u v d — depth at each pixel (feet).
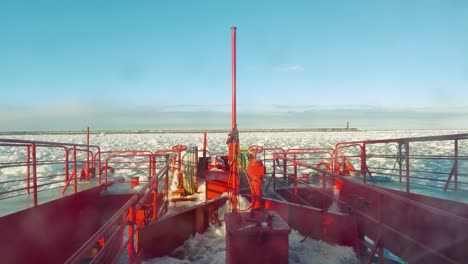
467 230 14.05
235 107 19.61
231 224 11.04
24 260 14.17
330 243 17.01
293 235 18.15
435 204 15.96
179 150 26.48
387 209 19.33
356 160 86.74
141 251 15.52
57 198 17.51
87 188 22.04
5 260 12.94
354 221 16.46
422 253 16.52
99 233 7.55
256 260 10.53
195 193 24.99
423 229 16.57
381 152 117.70
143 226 15.80
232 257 10.46
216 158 32.17
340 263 15.47
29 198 17.52
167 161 23.38
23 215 14.19
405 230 17.79
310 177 30.76
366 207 19.63
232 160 19.61
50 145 17.56
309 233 17.97
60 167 78.38
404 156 21.02
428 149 121.70
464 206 14.34
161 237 16.40
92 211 22.31
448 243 15.06
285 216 19.34
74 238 19.21
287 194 27.14
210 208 19.45
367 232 20.03
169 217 16.97
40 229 15.48
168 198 23.32
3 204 15.70
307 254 16.40
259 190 12.00
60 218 17.49
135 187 25.80
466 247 14.05
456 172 17.39
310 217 18.11
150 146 175.42
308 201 26.00
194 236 18.28
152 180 15.08
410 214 17.52
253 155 31.68
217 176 25.50
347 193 23.79
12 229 13.43
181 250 17.16
